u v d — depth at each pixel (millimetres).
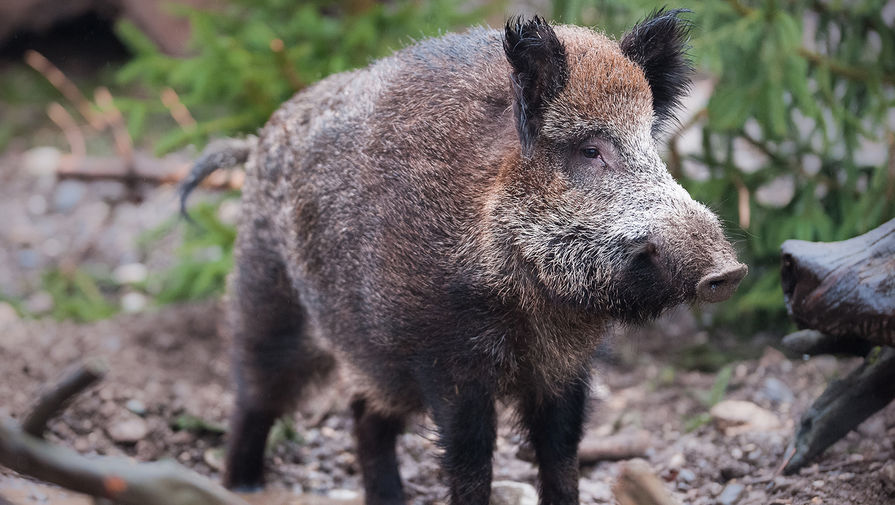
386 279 7246
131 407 10461
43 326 13461
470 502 7266
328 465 10078
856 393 7980
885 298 6875
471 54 7375
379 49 12680
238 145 9969
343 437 10570
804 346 8242
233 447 9555
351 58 12672
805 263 7199
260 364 9195
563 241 6598
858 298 6953
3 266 16609
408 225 7102
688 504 8344
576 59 6715
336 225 7676
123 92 21344
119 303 15375
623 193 6441
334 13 14742
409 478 9547
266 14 13336
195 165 9969
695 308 6680
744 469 8695
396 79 7594
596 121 6555
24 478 7980
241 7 13742
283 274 8797
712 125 11039
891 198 10719
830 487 7754
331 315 8008
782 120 10406
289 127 8516
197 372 12367
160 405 10617
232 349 9492
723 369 11273
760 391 10633
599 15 11883
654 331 12672
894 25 11406
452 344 7055
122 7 21359
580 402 7500
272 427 9672
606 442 9484
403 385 7676
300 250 8164
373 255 7340
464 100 7125
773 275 11703
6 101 21953
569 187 6609
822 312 7117
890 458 8062
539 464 7645
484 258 6836
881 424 8953
